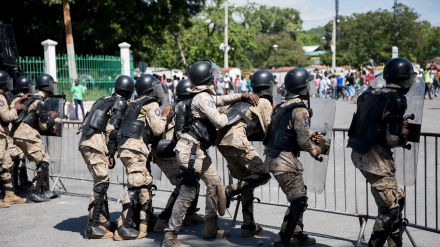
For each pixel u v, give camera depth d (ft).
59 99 24.44
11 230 20.12
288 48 241.14
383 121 14.30
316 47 298.15
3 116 23.21
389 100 14.16
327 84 99.86
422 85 15.26
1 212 22.94
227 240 17.83
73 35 92.43
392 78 14.53
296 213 15.55
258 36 241.55
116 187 27.84
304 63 239.30
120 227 18.29
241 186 16.88
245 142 17.10
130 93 18.74
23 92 25.27
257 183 16.98
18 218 21.88
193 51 165.37
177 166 18.88
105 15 91.40
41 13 90.58
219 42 162.71
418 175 27.86
